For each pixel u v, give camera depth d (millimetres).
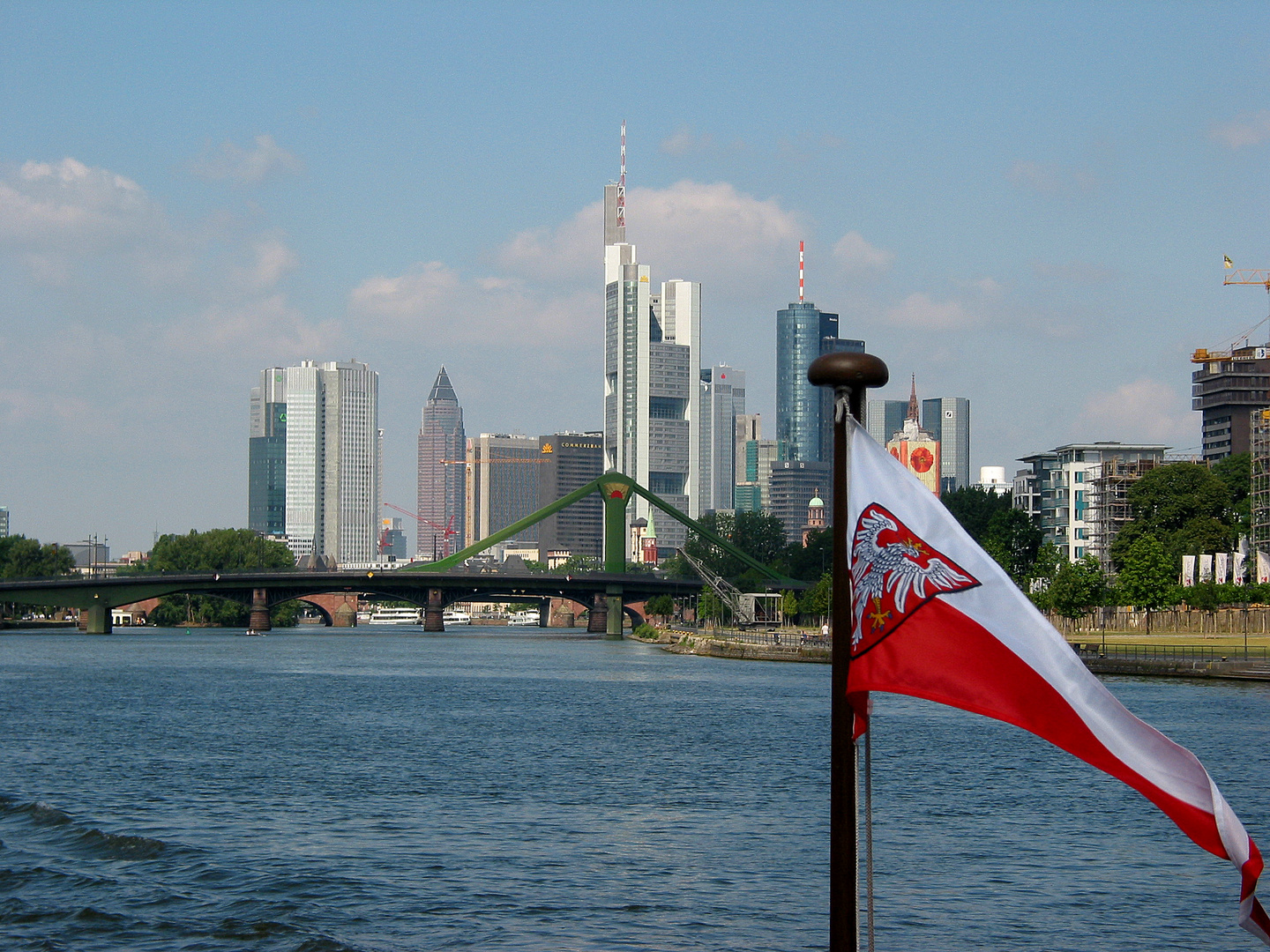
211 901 52688
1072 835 67500
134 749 105000
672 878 57188
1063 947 46938
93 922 49219
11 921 49312
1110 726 16359
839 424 18344
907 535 17484
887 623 17375
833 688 18266
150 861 60188
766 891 54812
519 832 67938
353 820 71625
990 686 16750
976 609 16984
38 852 62031
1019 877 57719
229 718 132750
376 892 54344
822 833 67812
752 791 82812
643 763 96375
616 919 50219
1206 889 55438
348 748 106125
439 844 64812
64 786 84250
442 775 90125
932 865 60250
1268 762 92250
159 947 46062
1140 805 76688
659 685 180875
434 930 48625
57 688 174000
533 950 46000
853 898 17906
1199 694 144125
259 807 75875
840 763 18094
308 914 50656
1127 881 56844
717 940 47531
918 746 105438
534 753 103000
